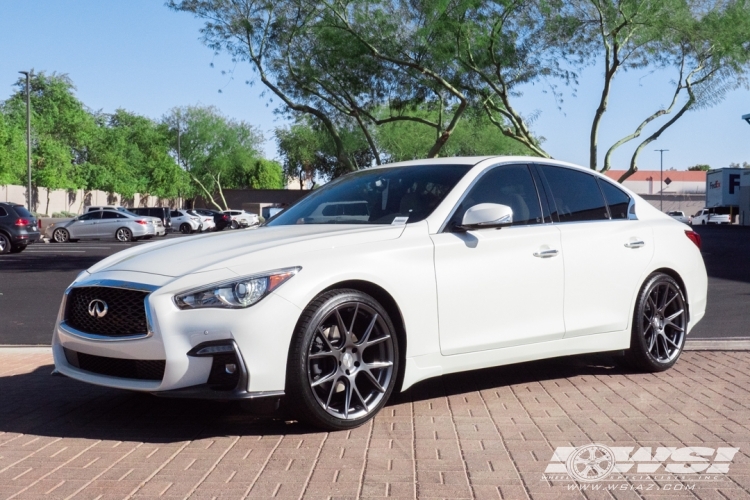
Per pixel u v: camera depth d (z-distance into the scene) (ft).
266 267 13.92
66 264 64.54
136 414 15.69
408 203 16.81
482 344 16.29
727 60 72.84
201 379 13.52
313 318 13.92
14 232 81.05
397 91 78.43
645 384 18.34
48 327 29.35
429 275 15.52
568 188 18.92
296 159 212.23
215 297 13.56
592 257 18.28
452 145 147.43
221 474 11.93
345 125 92.53
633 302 19.12
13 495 11.01
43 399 17.03
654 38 70.59
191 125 223.30
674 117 75.92
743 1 69.87
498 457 12.72
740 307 33.32
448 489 11.25
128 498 10.93
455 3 70.54
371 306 14.62
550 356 17.65
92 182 173.88
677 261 20.26
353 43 74.38
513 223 17.30
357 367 14.56
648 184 338.13
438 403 16.52
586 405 16.24
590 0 69.31
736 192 227.40
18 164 142.41
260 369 13.46
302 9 75.15
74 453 13.05
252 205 237.45
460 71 75.15
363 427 14.64
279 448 13.26
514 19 71.36
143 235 116.98
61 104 169.68
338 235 15.10
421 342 15.40
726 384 18.26
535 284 17.15
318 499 10.87
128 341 13.89
